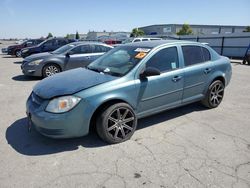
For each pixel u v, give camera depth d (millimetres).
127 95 3750
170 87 4316
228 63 5590
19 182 2822
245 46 22547
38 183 2805
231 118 4852
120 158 3336
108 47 9773
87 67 4691
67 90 3430
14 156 3379
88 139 3881
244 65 15148
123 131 3795
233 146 3682
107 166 3146
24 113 5113
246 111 5281
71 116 3328
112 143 3732
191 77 4660
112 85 3627
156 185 2770
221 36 24594
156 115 4977
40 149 3580
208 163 3215
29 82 8438
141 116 4082
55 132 3355
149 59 4098
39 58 8805
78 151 3525
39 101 3510
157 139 3908
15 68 12469
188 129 4305
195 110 5309
